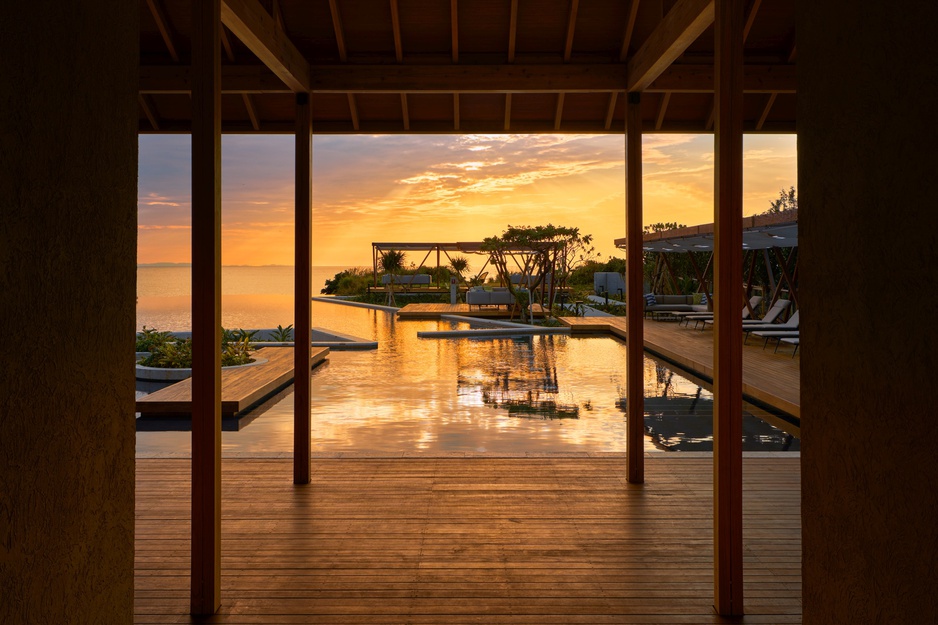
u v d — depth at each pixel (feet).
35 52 4.17
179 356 31.78
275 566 10.69
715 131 9.63
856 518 4.82
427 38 15.56
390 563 10.78
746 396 26.18
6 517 3.87
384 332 53.83
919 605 4.01
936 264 3.82
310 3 14.83
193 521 9.33
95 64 4.92
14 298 3.96
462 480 15.02
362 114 17.75
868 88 4.61
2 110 3.84
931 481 3.88
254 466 16.29
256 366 32.73
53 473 4.36
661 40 12.44
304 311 14.90
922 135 3.97
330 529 12.20
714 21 10.14
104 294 5.07
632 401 14.90
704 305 58.85
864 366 4.69
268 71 15.26
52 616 4.34
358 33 15.40
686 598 9.66
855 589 4.83
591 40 15.43
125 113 5.43
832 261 5.18
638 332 14.90
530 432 21.62
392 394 28.50
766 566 10.70
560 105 17.16
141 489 14.48
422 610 9.29
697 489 14.40
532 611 9.25
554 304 69.77
